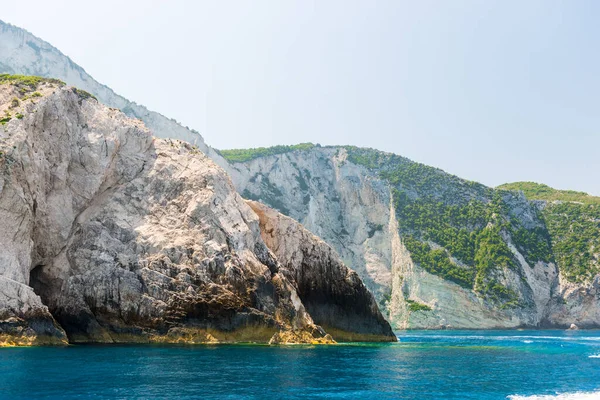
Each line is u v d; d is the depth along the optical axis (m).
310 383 34.06
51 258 57.34
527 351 66.25
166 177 64.19
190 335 55.22
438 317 150.75
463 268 161.38
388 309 163.88
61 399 26.42
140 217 61.22
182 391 29.50
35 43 155.00
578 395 33.12
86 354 43.44
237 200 65.69
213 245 59.00
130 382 31.53
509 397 31.84
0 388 28.73
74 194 59.72
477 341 88.25
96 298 54.91
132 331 54.53
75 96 63.72
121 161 64.00
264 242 68.25
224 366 39.38
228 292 57.41
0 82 62.56
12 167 51.31
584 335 119.00
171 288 56.00
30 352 43.66
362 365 44.38
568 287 165.75
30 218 52.72
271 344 58.12
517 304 153.75
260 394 29.62
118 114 67.12
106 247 57.69
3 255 49.28
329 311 71.75
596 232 177.62
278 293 61.72
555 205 195.38
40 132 58.03
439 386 35.00
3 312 47.25
